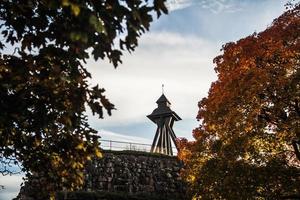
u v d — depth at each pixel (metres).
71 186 7.35
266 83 17.84
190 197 30.94
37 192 7.53
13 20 6.10
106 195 28.59
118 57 5.27
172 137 40.59
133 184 31.27
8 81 6.11
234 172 17.58
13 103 6.12
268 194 17.36
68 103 6.46
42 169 7.21
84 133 6.89
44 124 6.44
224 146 18.53
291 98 17.45
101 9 4.97
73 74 6.24
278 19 20.50
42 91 6.25
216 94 20.58
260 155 18.22
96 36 5.14
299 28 19.34
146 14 4.92
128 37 5.04
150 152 34.41
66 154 6.96
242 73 19.38
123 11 4.91
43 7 5.86
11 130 6.57
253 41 20.42
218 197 18.38
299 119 17.75
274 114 18.41
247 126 18.39
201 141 21.11
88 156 6.95
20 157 7.14
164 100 41.97
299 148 19.22
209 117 20.34
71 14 5.06
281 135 18.00
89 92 6.11
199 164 21.03
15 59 6.32
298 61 18.55
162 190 31.75
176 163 34.03
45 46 6.08
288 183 17.14
